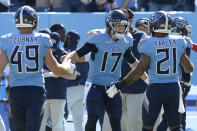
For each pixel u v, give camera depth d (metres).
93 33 20.86
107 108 20.86
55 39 23.81
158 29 20.16
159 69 20.19
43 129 24.20
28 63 18.39
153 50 20.11
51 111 24.12
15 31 38.53
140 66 20.12
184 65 20.98
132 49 24.64
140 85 24.47
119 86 20.05
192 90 38.81
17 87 18.45
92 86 20.98
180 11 41.09
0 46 18.53
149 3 41.59
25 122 18.66
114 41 20.73
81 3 40.59
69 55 20.56
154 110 20.41
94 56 21.02
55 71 18.89
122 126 25.42
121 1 39.41
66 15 39.06
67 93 26.72
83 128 27.98
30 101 18.31
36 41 18.47
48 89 23.83
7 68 23.34
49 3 40.34
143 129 20.84
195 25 39.66
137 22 25.83
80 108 26.78
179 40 20.45
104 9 40.56
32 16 18.52
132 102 24.72
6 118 27.80
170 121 20.45
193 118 33.69
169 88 20.19
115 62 20.97
